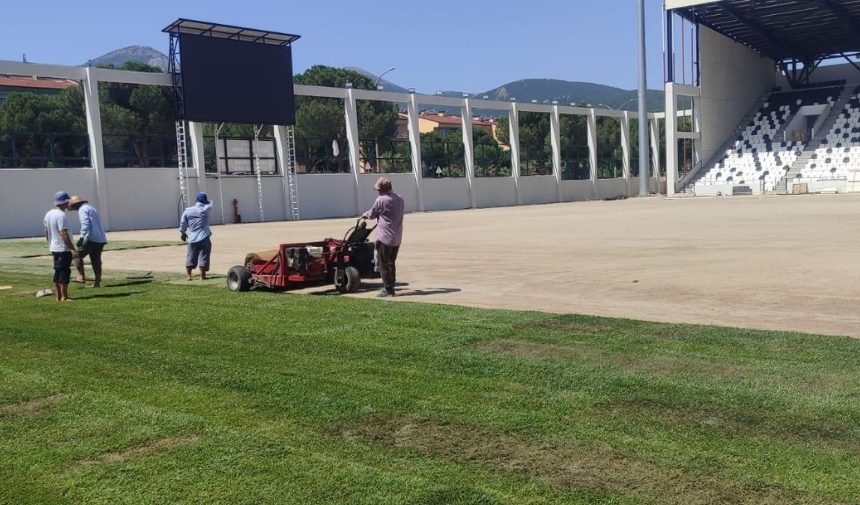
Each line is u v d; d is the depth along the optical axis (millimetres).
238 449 4398
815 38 63750
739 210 32625
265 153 43031
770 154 62125
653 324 7457
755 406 4812
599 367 5918
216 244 22250
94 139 35500
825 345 6320
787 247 15242
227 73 38844
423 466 4051
